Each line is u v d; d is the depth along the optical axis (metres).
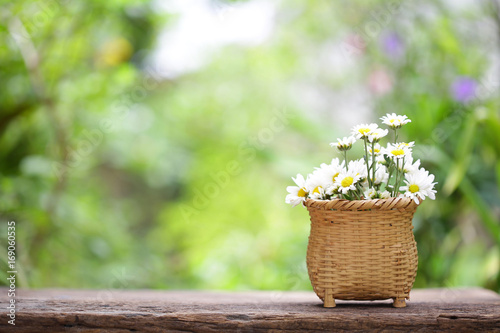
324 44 3.82
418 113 2.36
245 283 2.94
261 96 4.01
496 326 1.00
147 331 1.02
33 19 2.36
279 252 3.04
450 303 1.19
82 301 1.20
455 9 2.80
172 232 3.83
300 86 3.96
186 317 1.03
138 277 3.06
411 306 1.12
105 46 3.07
